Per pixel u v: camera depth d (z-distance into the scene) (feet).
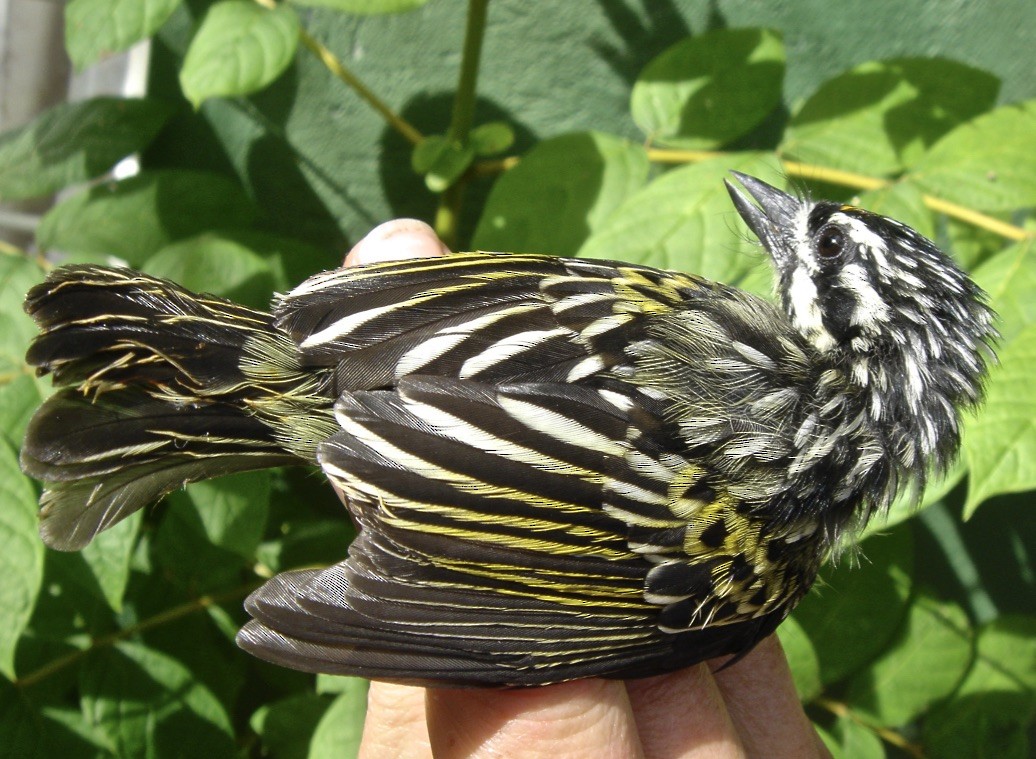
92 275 0.70
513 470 0.67
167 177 0.98
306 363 0.70
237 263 0.89
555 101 1.04
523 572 0.68
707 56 0.87
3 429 0.80
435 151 0.91
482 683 0.69
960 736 0.95
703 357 0.72
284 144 1.09
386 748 0.75
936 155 0.83
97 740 0.88
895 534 0.93
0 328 0.83
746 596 0.73
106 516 0.70
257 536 0.87
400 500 0.65
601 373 0.70
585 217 0.83
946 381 0.77
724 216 0.79
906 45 0.97
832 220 0.80
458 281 0.71
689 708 0.74
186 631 0.93
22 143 0.99
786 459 0.73
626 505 0.69
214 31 0.81
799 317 0.79
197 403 0.70
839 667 0.92
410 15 1.04
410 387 0.67
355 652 0.67
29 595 0.74
